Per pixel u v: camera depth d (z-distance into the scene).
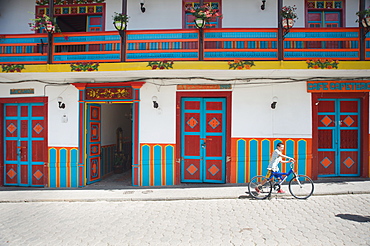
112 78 8.17
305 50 7.32
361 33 7.25
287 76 7.88
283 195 6.61
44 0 9.04
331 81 7.89
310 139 7.98
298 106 7.98
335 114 8.27
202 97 8.28
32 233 4.69
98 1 8.91
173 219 5.23
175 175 8.13
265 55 7.39
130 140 12.11
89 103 8.59
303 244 4.02
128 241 4.26
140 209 5.98
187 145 8.34
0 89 8.61
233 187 7.61
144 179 8.16
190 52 7.46
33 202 6.79
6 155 8.77
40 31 9.05
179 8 8.69
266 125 8.02
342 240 4.12
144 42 7.57
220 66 7.35
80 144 8.27
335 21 8.58
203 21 7.27
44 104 8.41
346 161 8.26
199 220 5.14
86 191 7.63
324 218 5.08
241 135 8.05
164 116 8.15
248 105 8.04
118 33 7.65
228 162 8.10
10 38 7.94
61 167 8.34
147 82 8.16
